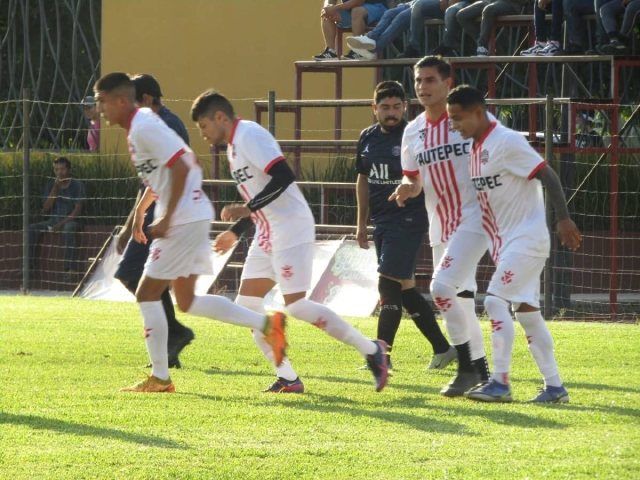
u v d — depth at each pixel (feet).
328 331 74.28
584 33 164.66
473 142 70.33
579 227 164.76
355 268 146.82
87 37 216.33
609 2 144.66
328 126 201.57
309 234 74.38
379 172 92.48
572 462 51.98
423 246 159.22
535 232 68.74
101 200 184.96
